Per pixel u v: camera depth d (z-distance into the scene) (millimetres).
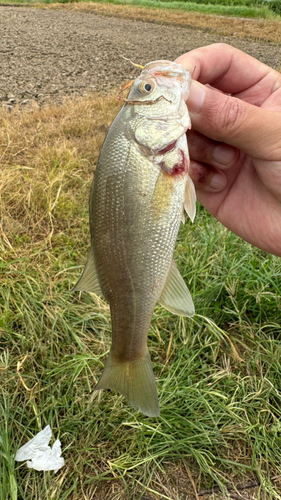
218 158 261
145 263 196
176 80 199
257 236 289
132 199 191
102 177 196
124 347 207
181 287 204
